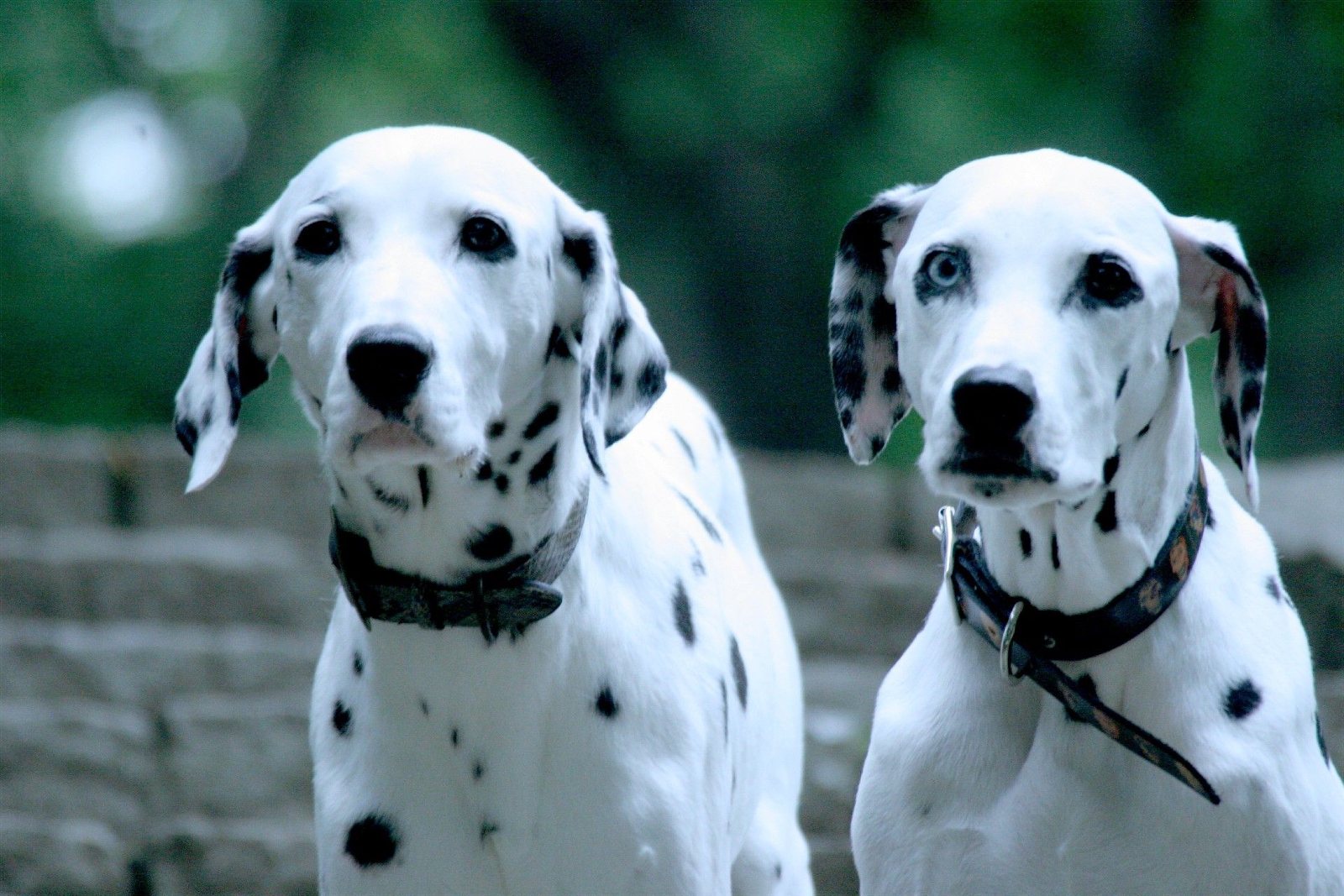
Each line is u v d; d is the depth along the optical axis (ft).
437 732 25.55
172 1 144.25
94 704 49.44
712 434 34.40
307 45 137.69
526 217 25.12
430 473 24.90
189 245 134.72
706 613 28.04
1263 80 130.41
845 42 142.00
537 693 25.43
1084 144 129.70
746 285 146.51
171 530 59.06
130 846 44.14
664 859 25.55
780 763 31.96
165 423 130.62
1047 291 22.94
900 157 133.39
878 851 25.46
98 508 58.85
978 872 24.84
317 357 24.59
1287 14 130.93
